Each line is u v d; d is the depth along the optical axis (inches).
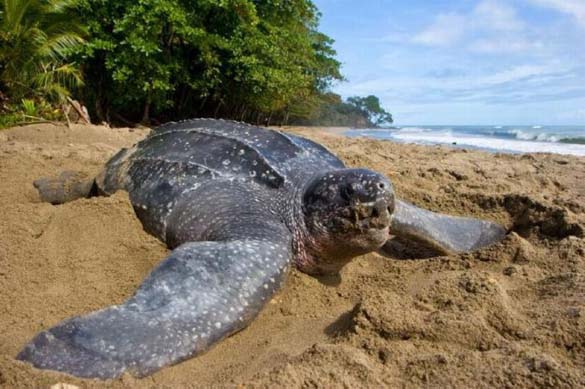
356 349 43.5
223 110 492.7
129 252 66.2
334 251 63.9
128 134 206.1
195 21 362.9
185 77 375.2
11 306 53.2
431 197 96.0
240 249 53.8
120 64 324.8
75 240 67.4
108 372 39.9
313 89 625.6
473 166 144.1
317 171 71.1
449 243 74.6
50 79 252.1
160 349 42.7
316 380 38.5
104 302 55.2
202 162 73.4
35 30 246.5
